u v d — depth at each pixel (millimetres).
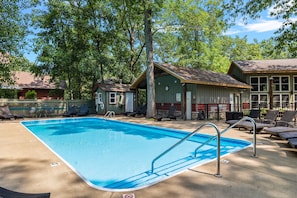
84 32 19516
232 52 37344
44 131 11492
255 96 18984
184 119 13570
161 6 14344
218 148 3871
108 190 3305
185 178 3734
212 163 4574
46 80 25797
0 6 13656
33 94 19281
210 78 15164
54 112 17906
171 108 14375
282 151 5527
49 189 3357
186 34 21641
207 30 19016
